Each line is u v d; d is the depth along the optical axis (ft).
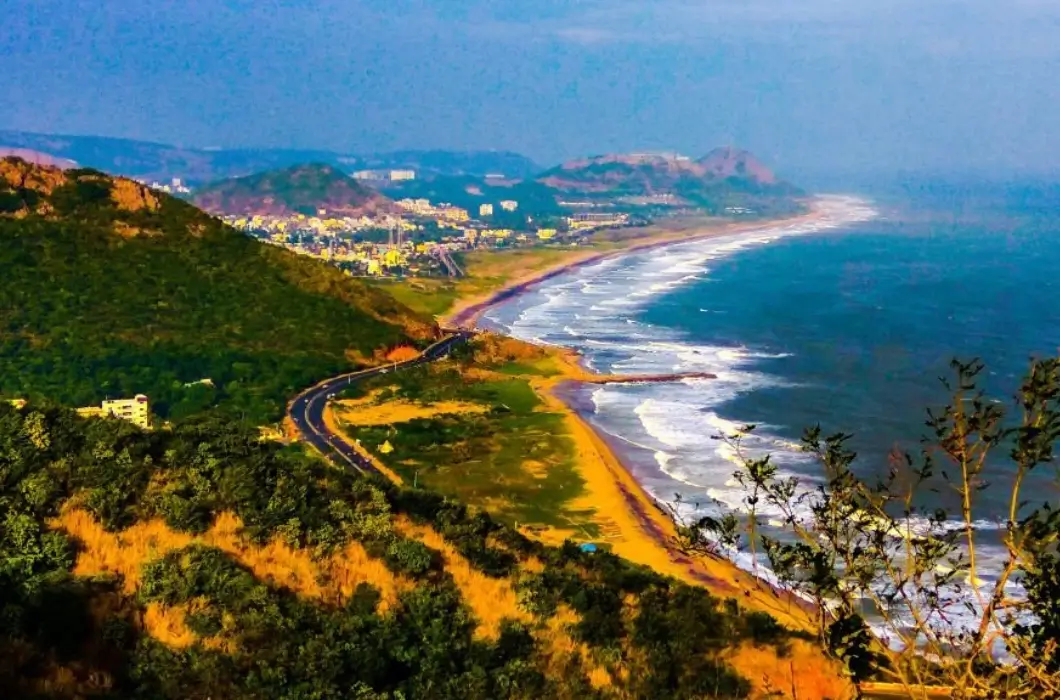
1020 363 386.11
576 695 67.51
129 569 72.02
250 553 80.48
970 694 35.37
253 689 59.00
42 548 71.00
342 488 103.45
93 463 88.07
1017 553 34.81
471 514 113.80
